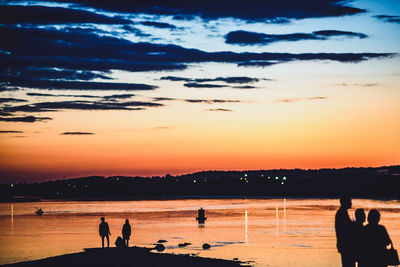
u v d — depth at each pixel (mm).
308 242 67312
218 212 180875
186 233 84562
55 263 28688
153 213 177875
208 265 31188
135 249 36219
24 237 78188
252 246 61531
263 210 193750
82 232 88750
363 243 13609
